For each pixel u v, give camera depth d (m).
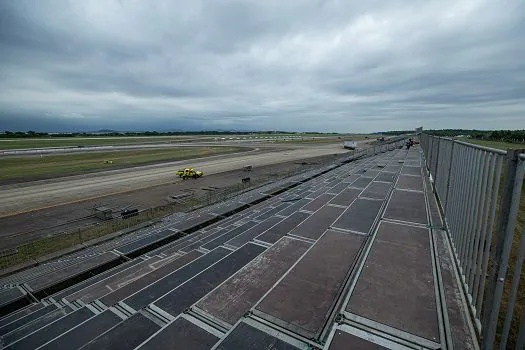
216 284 5.79
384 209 8.48
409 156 26.52
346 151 69.31
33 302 9.28
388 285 4.34
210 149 77.31
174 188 29.61
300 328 3.65
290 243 6.61
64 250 14.41
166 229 14.55
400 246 5.66
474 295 3.89
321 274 4.88
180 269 6.73
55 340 4.85
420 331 3.42
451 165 6.48
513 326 5.16
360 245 6.02
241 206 17.89
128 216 19.53
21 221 19.59
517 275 2.86
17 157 56.81
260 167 43.88
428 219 7.24
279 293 4.39
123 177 35.88
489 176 3.78
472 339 3.30
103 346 4.20
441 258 5.17
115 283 8.52
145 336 4.36
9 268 12.64
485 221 3.79
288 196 15.30
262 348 3.40
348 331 3.47
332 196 11.54
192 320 4.20
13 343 5.43
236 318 4.16
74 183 32.19
